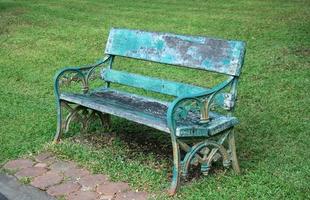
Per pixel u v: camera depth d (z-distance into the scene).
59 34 10.80
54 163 5.45
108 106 5.38
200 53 5.27
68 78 5.85
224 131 5.07
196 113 5.29
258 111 6.62
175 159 4.82
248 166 5.29
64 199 4.84
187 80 7.94
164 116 5.13
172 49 5.51
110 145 5.81
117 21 12.21
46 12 13.57
